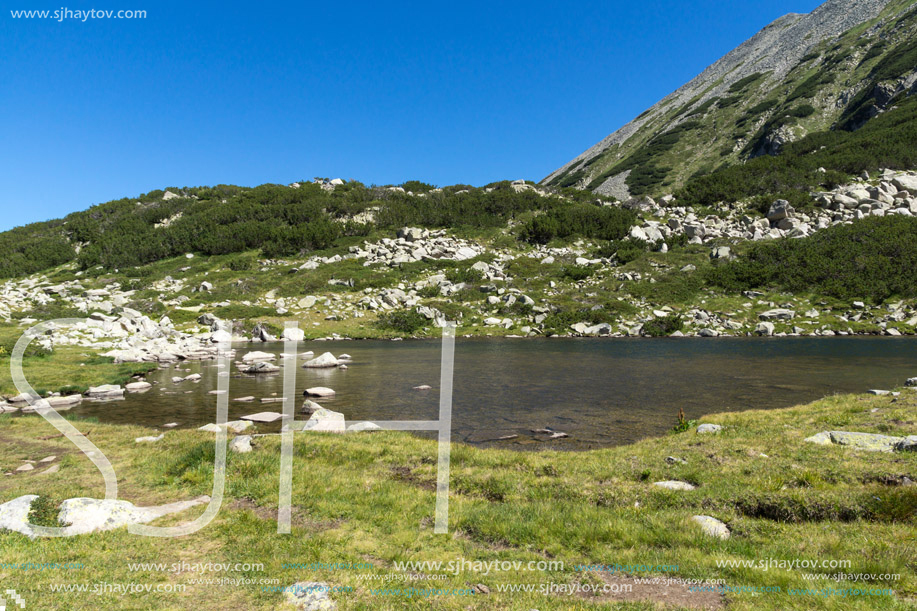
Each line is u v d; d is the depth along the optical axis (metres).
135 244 64.19
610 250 57.19
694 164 102.44
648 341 35.75
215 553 6.04
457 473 8.82
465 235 64.38
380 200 74.81
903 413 10.89
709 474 8.05
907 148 62.88
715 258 51.22
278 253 61.00
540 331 41.22
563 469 8.87
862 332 36.16
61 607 4.78
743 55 157.38
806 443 9.30
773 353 27.56
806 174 64.12
